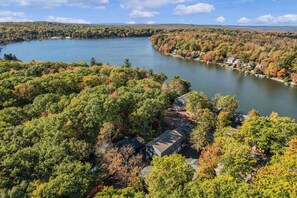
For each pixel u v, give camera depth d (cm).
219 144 3809
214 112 5850
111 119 4216
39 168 2702
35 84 5159
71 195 2450
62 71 6894
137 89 5372
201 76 10606
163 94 5438
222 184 2441
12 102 4625
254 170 3281
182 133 4747
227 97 6053
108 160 3484
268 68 10612
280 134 3844
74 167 2744
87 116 3997
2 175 2547
